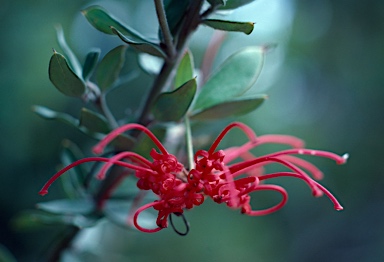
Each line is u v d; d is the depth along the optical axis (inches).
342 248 20.1
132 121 7.4
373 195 18.7
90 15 6.9
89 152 10.7
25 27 11.6
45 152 11.8
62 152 8.0
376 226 19.7
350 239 20.1
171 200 6.5
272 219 18.4
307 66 18.9
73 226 7.8
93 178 7.9
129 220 7.8
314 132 19.0
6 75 11.2
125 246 13.0
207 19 6.7
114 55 7.1
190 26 6.9
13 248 12.0
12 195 11.6
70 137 12.0
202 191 6.7
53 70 6.8
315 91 19.4
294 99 19.7
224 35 8.3
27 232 12.1
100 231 8.7
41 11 11.9
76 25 12.7
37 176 11.9
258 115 17.6
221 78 7.3
